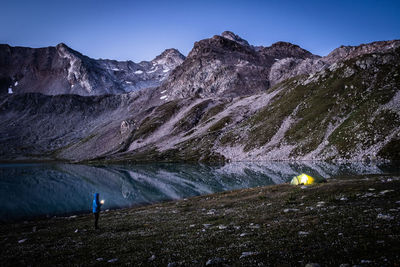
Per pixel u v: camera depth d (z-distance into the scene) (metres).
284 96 166.62
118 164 164.88
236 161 129.88
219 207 28.77
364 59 131.50
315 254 9.68
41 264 12.78
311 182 36.38
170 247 13.91
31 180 93.75
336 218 15.42
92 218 32.56
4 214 44.59
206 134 183.00
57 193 65.62
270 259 9.78
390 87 102.44
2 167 178.25
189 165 131.12
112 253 13.91
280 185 38.44
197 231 17.30
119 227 22.31
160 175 94.12
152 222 23.58
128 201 52.03
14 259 14.02
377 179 30.52
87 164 180.12
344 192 24.94
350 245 10.11
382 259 8.25
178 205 35.88
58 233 22.08
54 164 197.00
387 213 14.95
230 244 13.00
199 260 10.92
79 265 12.03
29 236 21.84
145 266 11.01
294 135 121.94
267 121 152.38
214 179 73.75
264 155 122.06
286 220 17.16
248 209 24.16
